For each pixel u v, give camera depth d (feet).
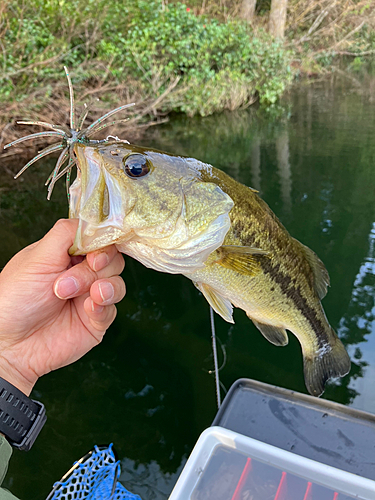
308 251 1.22
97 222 0.77
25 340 0.87
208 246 0.87
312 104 6.40
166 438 1.55
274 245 1.07
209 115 6.19
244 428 1.12
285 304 1.18
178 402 1.70
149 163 0.81
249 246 0.95
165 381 1.79
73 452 1.50
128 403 1.70
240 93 6.34
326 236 2.73
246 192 1.00
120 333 2.06
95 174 0.77
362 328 2.01
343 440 1.06
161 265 0.86
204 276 0.99
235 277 1.02
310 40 10.13
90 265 0.79
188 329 2.08
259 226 1.02
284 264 1.12
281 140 4.64
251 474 0.82
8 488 1.38
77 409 1.68
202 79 6.18
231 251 0.95
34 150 4.52
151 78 5.81
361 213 2.97
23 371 0.86
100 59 5.38
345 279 2.34
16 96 4.44
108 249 0.81
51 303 0.85
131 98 5.44
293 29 10.12
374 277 2.33
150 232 0.82
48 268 0.81
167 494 1.35
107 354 1.94
